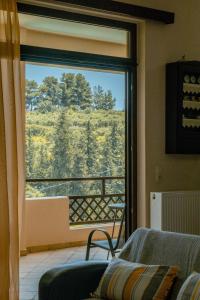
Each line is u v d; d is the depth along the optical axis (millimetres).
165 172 4297
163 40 4297
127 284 2285
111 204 5227
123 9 3963
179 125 4168
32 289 4082
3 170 3320
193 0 4523
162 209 3998
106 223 5441
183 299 1984
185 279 2221
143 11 4074
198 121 4293
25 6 3666
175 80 4191
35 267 4832
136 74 4246
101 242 4180
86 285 2473
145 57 4184
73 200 5805
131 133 4250
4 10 3393
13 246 3357
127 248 2672
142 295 2197
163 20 4211
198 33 4551
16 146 3422
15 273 3336
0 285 3258
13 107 3408
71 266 2480
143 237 2629
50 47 3869
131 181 4250
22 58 3766
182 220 4098
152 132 4215
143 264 2453
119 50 4215
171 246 2434
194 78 4297
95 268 2523
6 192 3320
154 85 4230
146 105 4176
